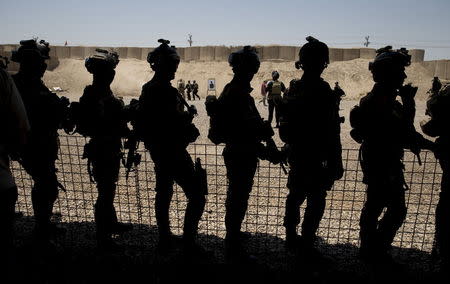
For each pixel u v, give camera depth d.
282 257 3.97
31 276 3.49
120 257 3.89
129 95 52.16
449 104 3.32
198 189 3.84
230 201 3.79
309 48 3.44
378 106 3.46
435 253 3.84
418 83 53.41
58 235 4.41
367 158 3.62
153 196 5.91
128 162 4.05
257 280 3.47
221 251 4.13
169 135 3.70
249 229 4.74
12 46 58.09
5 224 2.82
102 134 3.81
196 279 3.47
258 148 3.72
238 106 3.54
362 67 57.94
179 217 5.11
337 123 3.61
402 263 3.88
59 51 63.69
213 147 9.99
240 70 3.54
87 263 3.75
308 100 3.50
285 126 3.62
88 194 5.99
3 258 2.87
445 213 3.49
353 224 4.90
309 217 3.74
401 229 4.80
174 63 3.67
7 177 2.80
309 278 3.51
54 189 4.09
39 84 3.86
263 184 6.56
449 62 54.03
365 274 3.60
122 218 5.05
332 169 3.67
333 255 4.03
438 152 3.52
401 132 3.48
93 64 3.66
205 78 58.22
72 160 8.24
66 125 4.04
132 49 63.91
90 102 3.71
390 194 3.58
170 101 3.66
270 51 60.75
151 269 3.64
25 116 2.90
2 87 2.72
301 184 3.71
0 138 2.82
